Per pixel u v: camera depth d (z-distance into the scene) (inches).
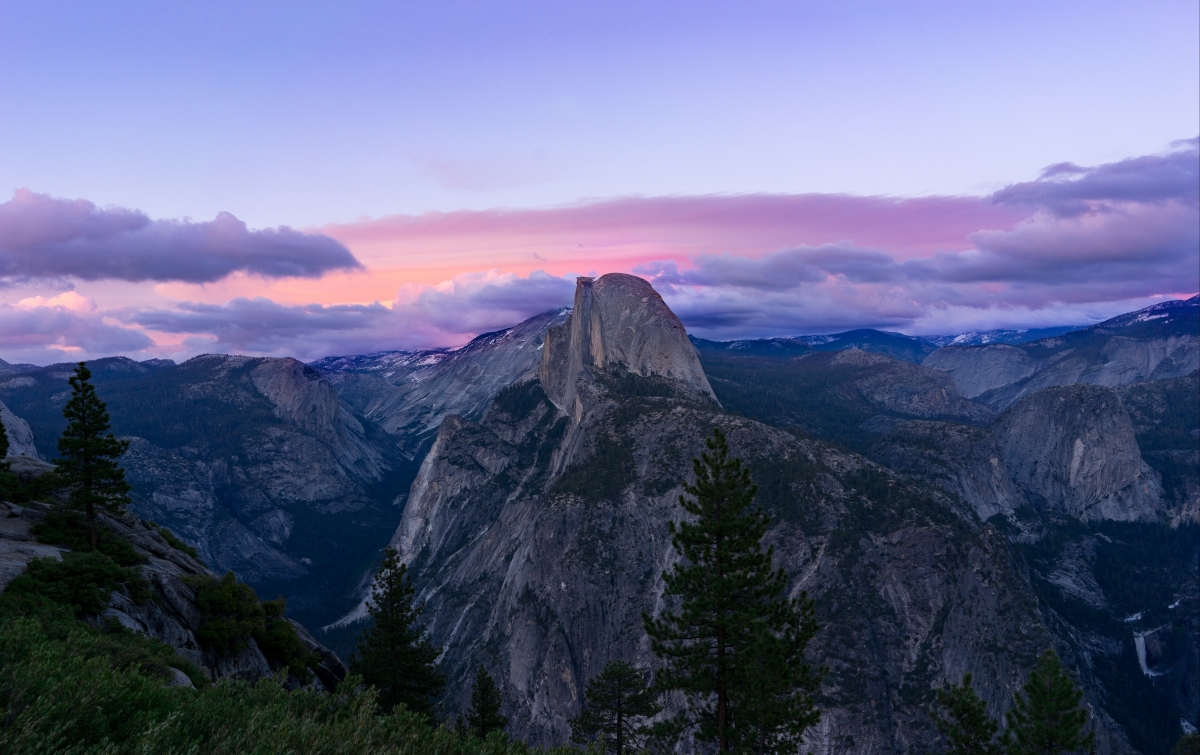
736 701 1430.9
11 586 1261.1
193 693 873.5
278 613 1882.4
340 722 856.9
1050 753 1633.9
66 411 1739.7
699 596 1486.2
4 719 652.7
